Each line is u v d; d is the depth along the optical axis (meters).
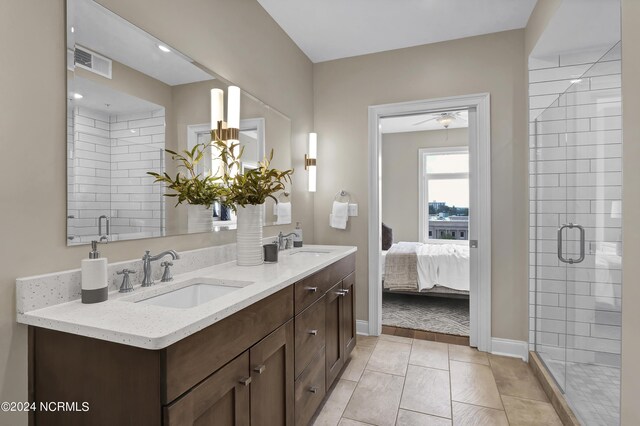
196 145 1.70
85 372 0.93
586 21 1.98
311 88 3.21
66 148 1.13
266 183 1.77
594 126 1.71
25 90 1.02
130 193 1.36
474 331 2.74
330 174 3.17
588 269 1.72
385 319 3.43
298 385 1.56
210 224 1.80
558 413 1.85
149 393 0.85
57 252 1.10
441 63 2.83
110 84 1.28
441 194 5.29
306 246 2.69
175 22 1.61
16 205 1.00
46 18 1.08
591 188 1.72
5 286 0.97
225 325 1.06
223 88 1.90
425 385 2.15
